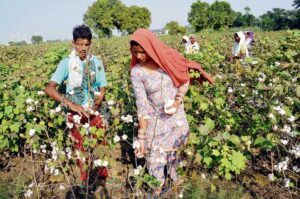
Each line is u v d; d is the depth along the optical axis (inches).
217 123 163.0
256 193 135.4
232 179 145.6
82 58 130.3
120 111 168.7
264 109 152.6
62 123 162.6
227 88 197.3
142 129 123.6
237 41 347.6
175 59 122.0
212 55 248.7
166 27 3083.2
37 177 145.1
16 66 241.6
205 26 3585.1
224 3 3526.1
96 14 3956.7
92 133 127.3
